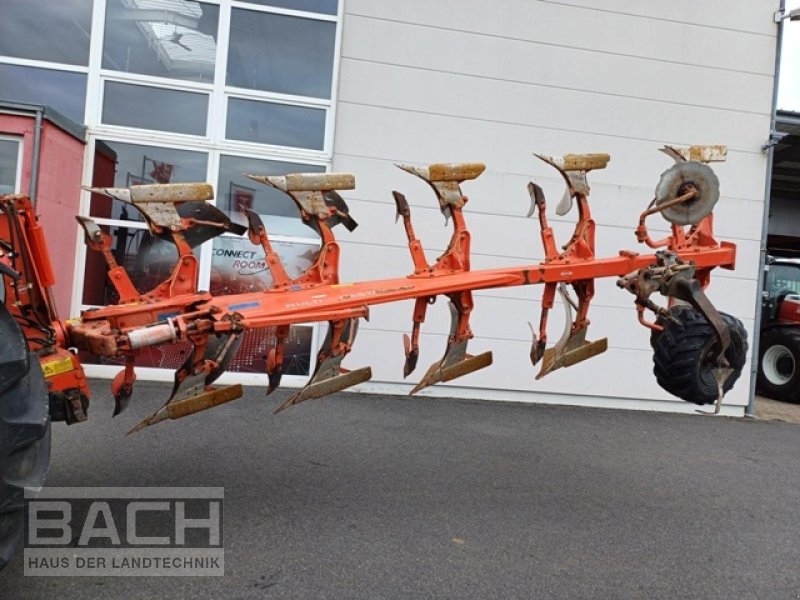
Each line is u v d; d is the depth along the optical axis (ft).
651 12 22.47
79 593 8.02
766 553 10.34
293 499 11.40
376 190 21.18
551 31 21.90
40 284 8.67
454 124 21.50
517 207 21.84
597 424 19.39
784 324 28.43
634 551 10.12
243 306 9.24
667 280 10.38
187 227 9.51
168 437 14.71
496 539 10.22
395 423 17.39
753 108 23.36
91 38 20.35
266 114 21.31
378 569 8.99
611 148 22.45
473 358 10.87
